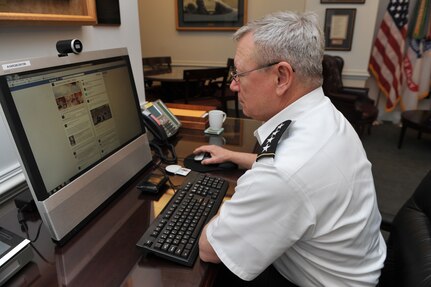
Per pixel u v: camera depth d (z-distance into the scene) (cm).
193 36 454
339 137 71
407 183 270
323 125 72
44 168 70
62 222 75
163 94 341
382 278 88
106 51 93
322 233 66
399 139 344
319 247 69
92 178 85
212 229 70
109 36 133
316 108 76
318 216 63
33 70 68
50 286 64
